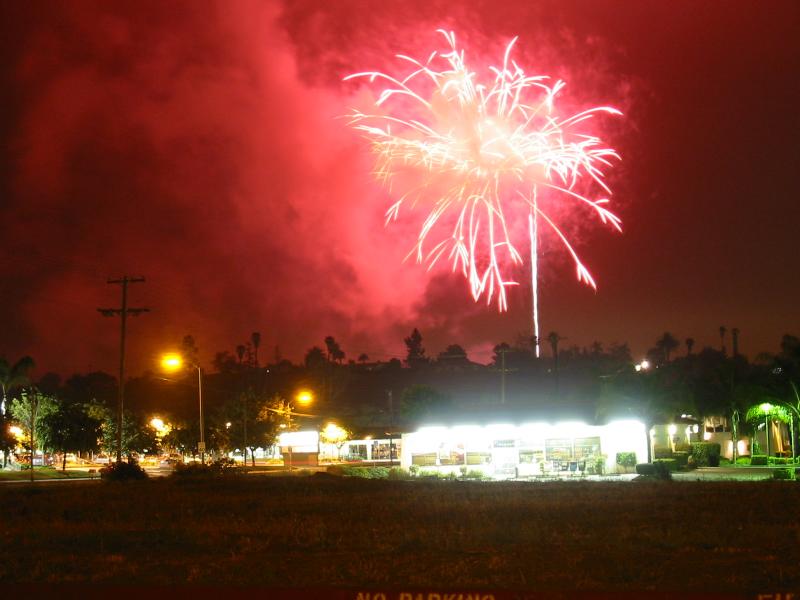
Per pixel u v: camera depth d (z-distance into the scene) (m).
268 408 94.88
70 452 85.06
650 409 64.38
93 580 17.28
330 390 158.88
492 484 46.62
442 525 25.61
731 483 45.00
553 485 44.81
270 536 24.22
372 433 107.38
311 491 42.34
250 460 110.62
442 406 100.12
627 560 18.75
